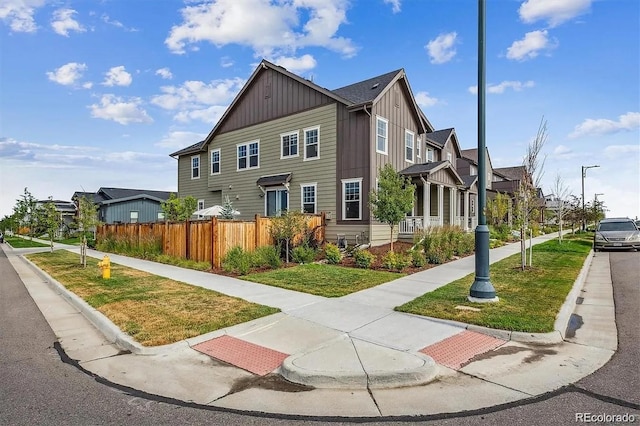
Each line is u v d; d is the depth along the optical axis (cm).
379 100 1794
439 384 418
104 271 1100
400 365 450
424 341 545
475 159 3834
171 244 1597
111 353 528
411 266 1260
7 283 1155
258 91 2212
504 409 358
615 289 921
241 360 495
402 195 1373
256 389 413
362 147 1741
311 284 970
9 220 5228
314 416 351
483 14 754
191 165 2758
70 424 335
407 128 2044
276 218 1443
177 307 739
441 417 346
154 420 343
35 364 486
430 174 1800
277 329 612
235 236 1363
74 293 904
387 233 1803
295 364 456
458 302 743
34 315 748
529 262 1238
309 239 1566
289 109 2039
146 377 445
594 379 420
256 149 2220
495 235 2214
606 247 1806
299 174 1984
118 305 762
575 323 642
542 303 725
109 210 3447
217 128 2448
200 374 454
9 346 558
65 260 1677
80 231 1509
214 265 1302
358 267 1273
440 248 1419
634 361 469
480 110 759
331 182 1844
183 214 2117
